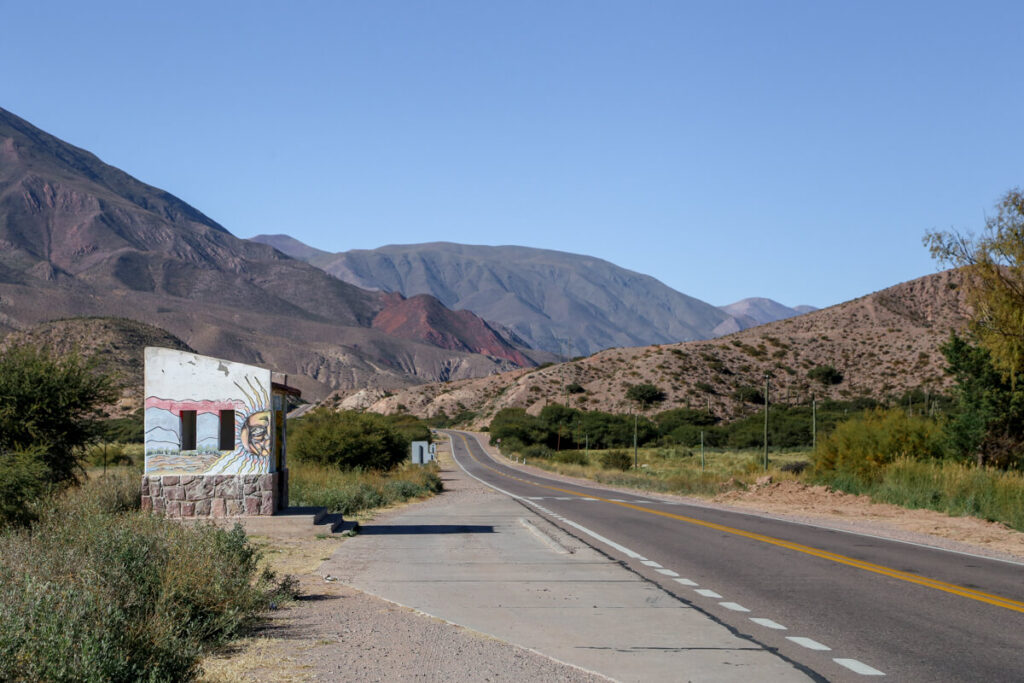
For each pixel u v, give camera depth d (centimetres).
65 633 582
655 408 13650
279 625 923
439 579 1281
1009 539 1869
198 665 738
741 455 9931
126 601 748
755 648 847
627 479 5803
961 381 3397
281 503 1998
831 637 898
